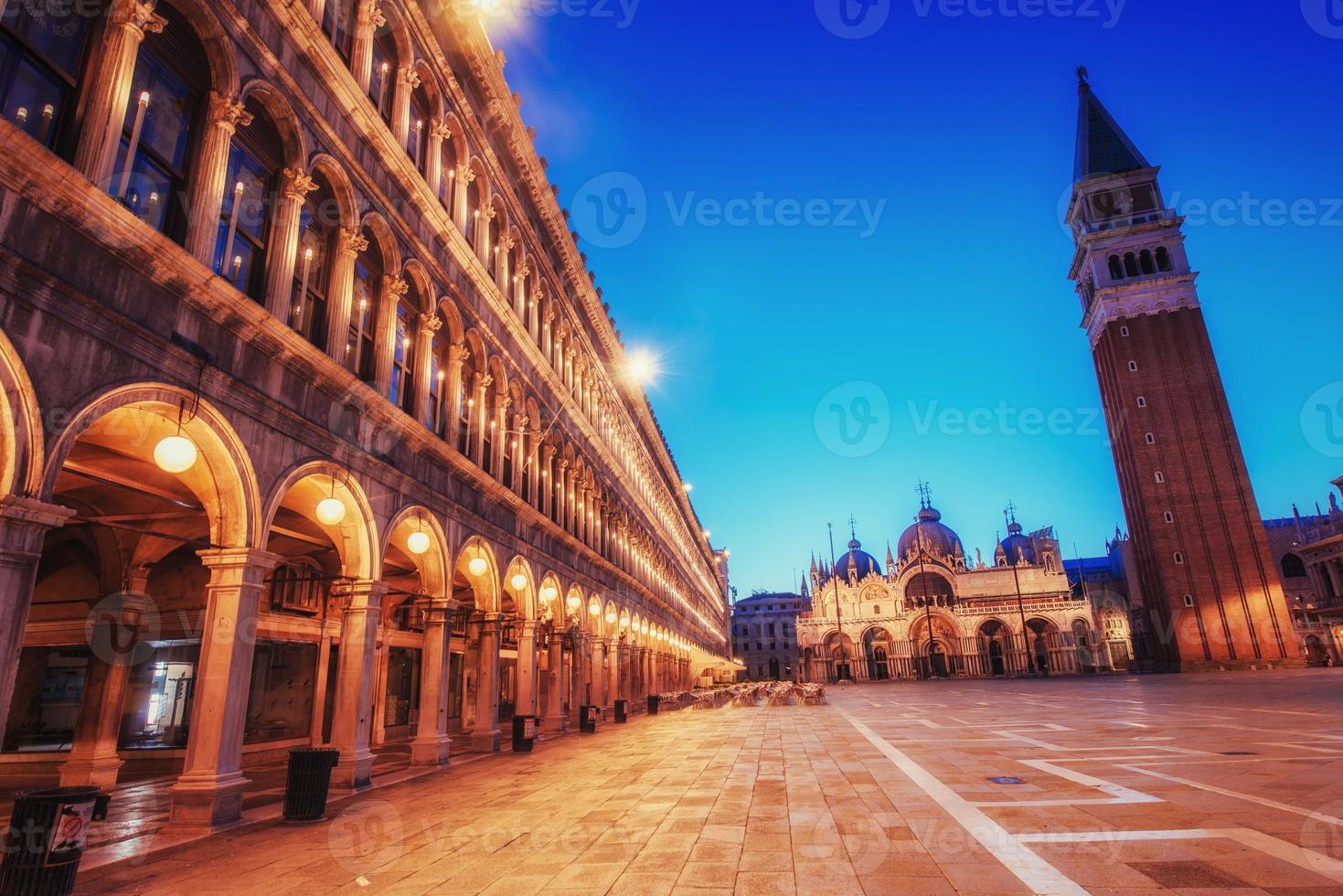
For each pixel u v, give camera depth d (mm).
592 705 29422
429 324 17125
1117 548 137750
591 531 31812
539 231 27219
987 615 111875
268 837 9547
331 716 20938
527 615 22500
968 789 11367
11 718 17047
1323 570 91375
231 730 10375
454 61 19797
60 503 14172
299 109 12664
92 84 8867
